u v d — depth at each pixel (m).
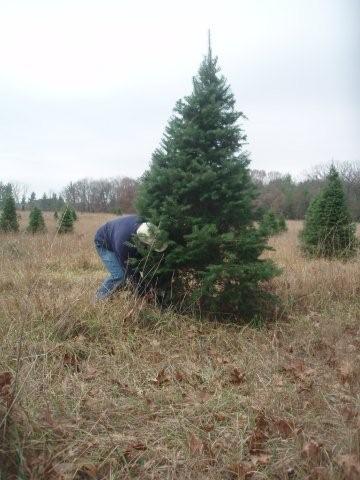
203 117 5.20
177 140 5.18
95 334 4.33
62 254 8.18
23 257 6.48
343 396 3.26
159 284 5.25
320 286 6.40
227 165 5.02
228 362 4.08
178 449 2.72
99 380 3.54
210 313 5.09
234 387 3.53
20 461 2.34
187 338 4.53
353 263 7.72
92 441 2.67
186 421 2.97
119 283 5.23
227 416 3.07
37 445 2.52
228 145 5.27
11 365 3.50
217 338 4.55
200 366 3.93
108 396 3.29
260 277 4.89
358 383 3.52
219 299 5.05
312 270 7.04
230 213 5.09
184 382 3.64
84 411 3.02
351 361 3.97
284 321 5.30
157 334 4.55
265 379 3.69
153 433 2.86
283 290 6.17
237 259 4.99
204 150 5.20
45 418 2.71
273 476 2.45
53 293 5.04
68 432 2.69
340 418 2.91
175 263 5.01
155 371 3.81
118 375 3.65
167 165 5.26
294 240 12.62
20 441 2.47
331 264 7.59
